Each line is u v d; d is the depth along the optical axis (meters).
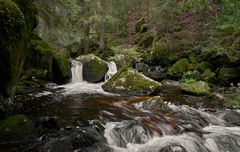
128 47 21.41
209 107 10.33
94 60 16.59
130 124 7.72
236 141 7.64
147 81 12.52
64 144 6.36
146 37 21.88
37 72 14.16
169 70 16.48
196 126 8.34
